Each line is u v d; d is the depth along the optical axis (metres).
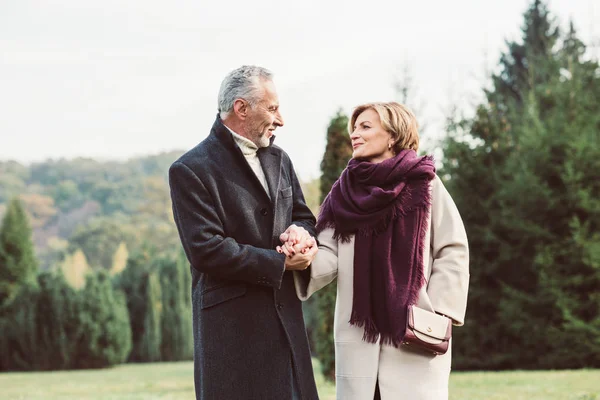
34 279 20.16
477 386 8.10
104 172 63.03
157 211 58.12
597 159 13.31
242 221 3.24
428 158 3.28
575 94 14.48
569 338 13.09
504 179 14.97
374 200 3.17
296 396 3.24
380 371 3.11
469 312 14.61
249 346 3.19
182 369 16.61
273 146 3.46
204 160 3.24
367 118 3.33
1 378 14.59
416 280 3.11
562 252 13.25
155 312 22.64
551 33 25.16
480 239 14.61
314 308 20.50
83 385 11.44
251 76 3.28
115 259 41.69
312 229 3.37
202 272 3.24
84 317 18.88
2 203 59.31
